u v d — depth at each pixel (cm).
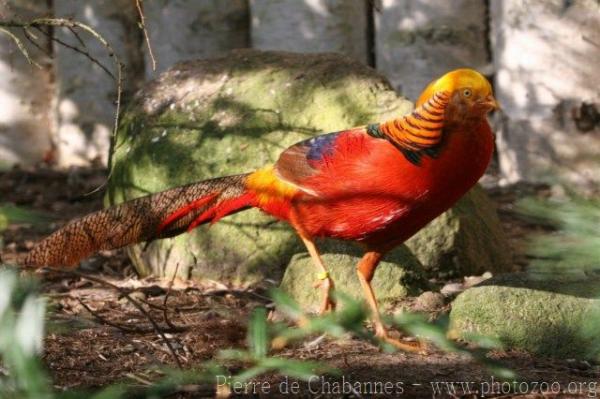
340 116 913
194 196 741
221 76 973
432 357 680
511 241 1018
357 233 687
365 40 1306
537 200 479
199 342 712
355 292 788
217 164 909
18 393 502
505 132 1227
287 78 948
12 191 1277
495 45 1232
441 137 635
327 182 678
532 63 1191
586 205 458
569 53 1173
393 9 1266
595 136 1173
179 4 1317
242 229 886
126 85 1360
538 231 1048
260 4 1292
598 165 1134
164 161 924
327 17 1273
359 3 1288
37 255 730
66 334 725
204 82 973
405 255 820
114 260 991
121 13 1346
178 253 902
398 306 781
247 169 902
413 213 664
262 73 959
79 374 646
